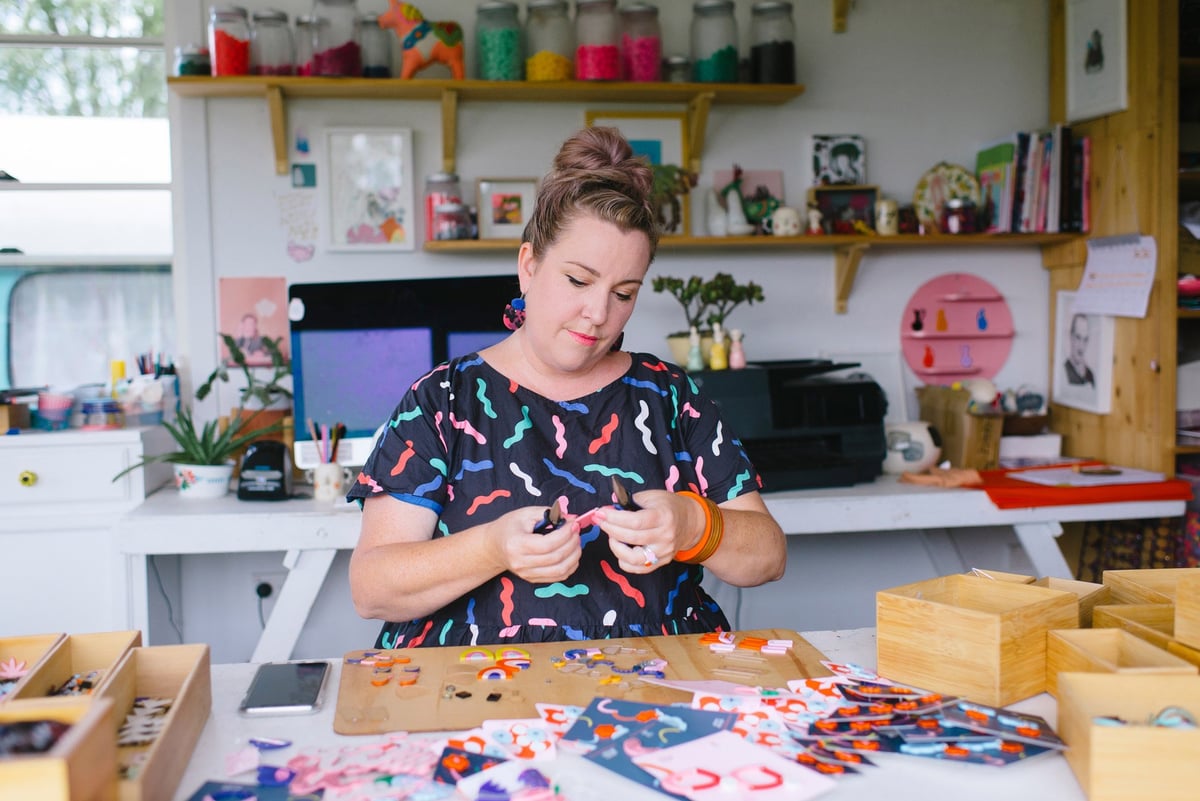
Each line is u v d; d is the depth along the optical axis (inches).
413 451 52.1
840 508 98.7
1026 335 125.2
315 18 104.4
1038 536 102.5
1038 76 123.4
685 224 114.2
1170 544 110.4
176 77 101.6
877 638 43.2
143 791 29.3
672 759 33.6
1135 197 110.9
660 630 51.9
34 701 29.9
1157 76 107.7
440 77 111.3
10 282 110.3
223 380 109.3
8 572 98.0
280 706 38.8
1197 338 113.8
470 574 47.3
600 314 49.5
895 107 120.6
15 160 110.6
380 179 110.9
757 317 118.7
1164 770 30.6
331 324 99.7
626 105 115.0
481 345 98.8
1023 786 32.3
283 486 98.5
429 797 31.4
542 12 107.5
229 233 109.8
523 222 113.0
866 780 32.6
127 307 112.6
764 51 111.5
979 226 117.8
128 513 93.5
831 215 118.3
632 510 46.5
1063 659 39.5
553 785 31.9
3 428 99.2
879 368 121.3
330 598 112.7
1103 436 117.1
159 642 105.3
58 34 110.4
